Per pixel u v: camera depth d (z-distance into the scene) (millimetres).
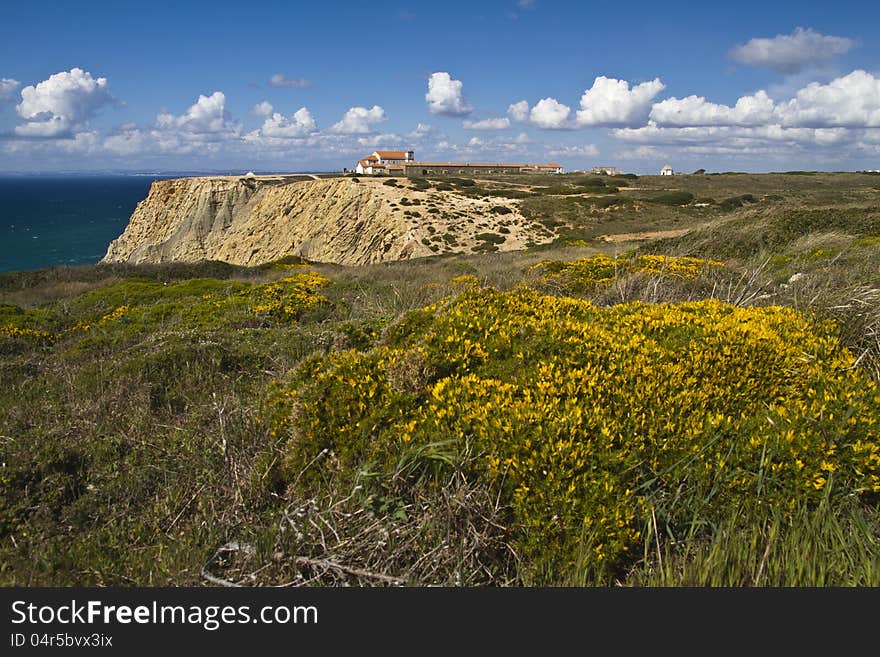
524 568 2889
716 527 2984
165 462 4195
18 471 3867
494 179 88312
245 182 72188
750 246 16125
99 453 4289
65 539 3391
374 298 10758
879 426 3168
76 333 10719
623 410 3441
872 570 2635
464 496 3070
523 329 4316
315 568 2883
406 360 3914
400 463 3270
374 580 2822
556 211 53344
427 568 2887
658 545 2754
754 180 85750
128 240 74500
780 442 3180
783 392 3783
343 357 4309
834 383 3686
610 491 2926
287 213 62531
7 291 20359
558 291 9977
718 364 3896
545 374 3717
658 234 41594
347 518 3111
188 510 3639
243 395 5559
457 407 3533
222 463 4027
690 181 85125
